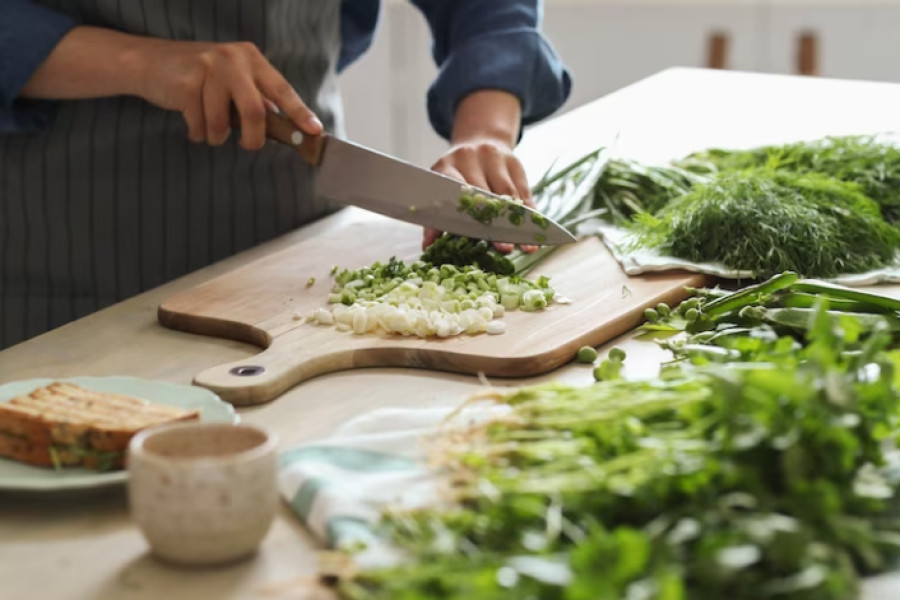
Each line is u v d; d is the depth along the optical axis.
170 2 1.82
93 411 1.06
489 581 0.79
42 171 1.87
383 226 1.89
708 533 0.83
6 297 1.94
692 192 1.78
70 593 0.89
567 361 1.36
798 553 0.80
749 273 1.58
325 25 2.01
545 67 2.02
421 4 2.17
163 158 1.89
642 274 1.61
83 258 1.92
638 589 0.76
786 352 1.05
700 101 2.76
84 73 1.70
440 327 1.38
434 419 1.12
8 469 1.04
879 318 1.30
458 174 1.75
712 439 0.93
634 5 4.21
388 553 0.88
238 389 1.25
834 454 0.89
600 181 1.98
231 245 1.96
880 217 1.74
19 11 1.70
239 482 0.89
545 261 1.69
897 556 0.89
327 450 1.05
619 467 0.90
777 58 4.18
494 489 0.90
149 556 0.94
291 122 1.66
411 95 4.23
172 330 1.50
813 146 2.04
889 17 4.04
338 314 1.45
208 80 1.63
